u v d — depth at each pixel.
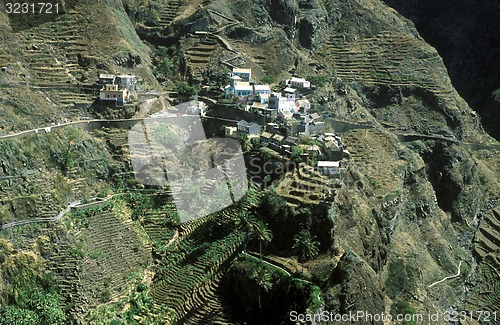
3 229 138.75
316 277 131.50
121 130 175.62
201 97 198.12
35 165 152.12
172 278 143.62
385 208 174.38
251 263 134.62
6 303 131.25
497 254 199.00
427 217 199.12
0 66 176.00
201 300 135.00
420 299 153.75
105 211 154.75
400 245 172.75
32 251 138.75
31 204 144.50
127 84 186.50
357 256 136.00
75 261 139.12
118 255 146.88
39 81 181.00
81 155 162.88
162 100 193.88
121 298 138.62
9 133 157.00
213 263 142.12
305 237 135.12
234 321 129.25
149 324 132.75
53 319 128.62
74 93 182.38
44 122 167.88
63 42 196.00
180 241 152.62
